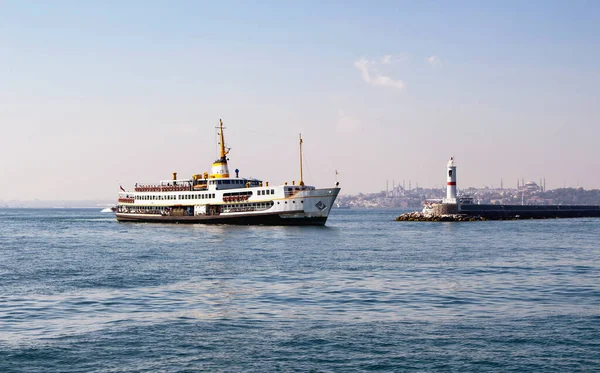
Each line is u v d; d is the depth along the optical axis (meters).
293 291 51.62
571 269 67.25
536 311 42.97
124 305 45.44
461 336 35.59
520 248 95.31
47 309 44.00
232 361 31.06
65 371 29.75
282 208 143.12
